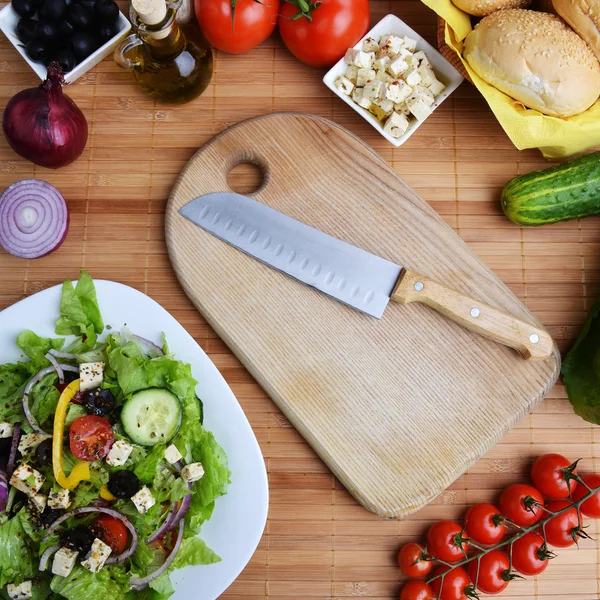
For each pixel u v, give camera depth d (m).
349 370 0.74
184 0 0.74
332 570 0.74
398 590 0.74
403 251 0.75
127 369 0.69
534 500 0.71
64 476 0.68
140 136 0.77
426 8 0.79
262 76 0.78
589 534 0.75
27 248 0.74
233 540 0.71
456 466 0.73
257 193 0.76
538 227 0.77
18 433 0.70
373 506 0.72
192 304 0.76
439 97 0.74
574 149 0.74
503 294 0.75
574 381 0.74
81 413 0.70
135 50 0.72
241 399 0.75
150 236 0.77
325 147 0.76
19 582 0.69
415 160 0.78
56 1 0.72
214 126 0.78
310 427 0.73
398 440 0.73
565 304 0.77
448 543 0.72
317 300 0.74
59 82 0.70
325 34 0.73
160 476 0.70
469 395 0.74
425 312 0.74
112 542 0.68
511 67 0.70
